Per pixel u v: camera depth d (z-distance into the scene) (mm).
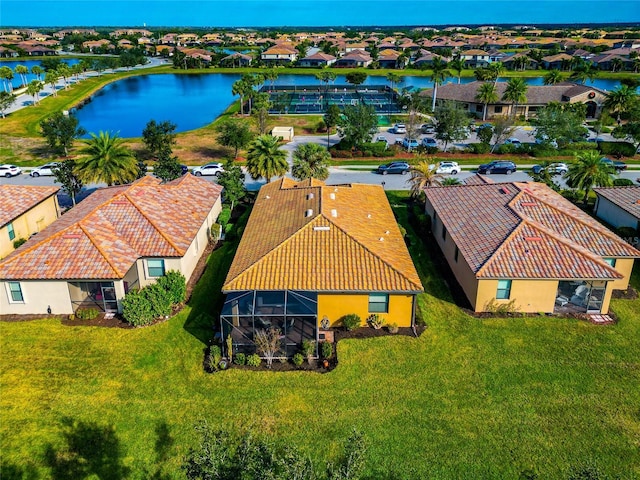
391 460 20453
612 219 43094
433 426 22094
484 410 23000
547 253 30094
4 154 67750
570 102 88500
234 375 25047
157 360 26188
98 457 20734
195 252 35500
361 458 16031
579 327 29016
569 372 25406
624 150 66875
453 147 69312
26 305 29891
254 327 25953
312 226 31500
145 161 64562
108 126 88875
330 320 28922
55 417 22609
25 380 24750
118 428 22047
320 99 102438
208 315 29969
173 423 22266
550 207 35188
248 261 29875
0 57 188250
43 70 144875
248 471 13859
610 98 79250
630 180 55344
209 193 41875
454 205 39125
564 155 67000
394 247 32219
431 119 86125
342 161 65062
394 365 25812
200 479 14461
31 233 40188
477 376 25078
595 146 68312
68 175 45938
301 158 49531
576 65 150750
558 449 20984
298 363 25578
